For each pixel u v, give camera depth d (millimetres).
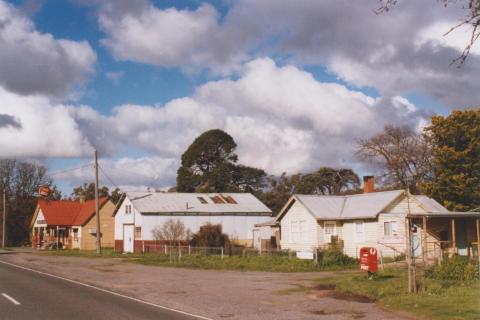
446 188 48781
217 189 83562
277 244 48031
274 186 87750
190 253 41656
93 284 22656
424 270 20109
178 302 16609
